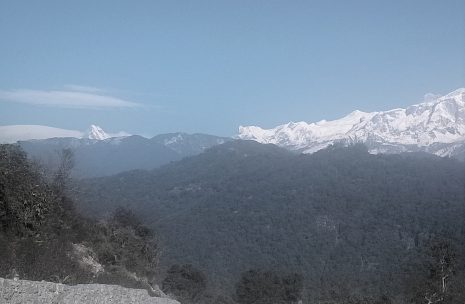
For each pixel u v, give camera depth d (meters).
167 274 67.94
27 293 16.61
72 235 34.94
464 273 60.09
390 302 63.62
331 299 76.19
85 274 29.48
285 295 76.19
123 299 22.36
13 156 29.97
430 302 55.00
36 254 26.19
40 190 30.80
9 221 27.38
